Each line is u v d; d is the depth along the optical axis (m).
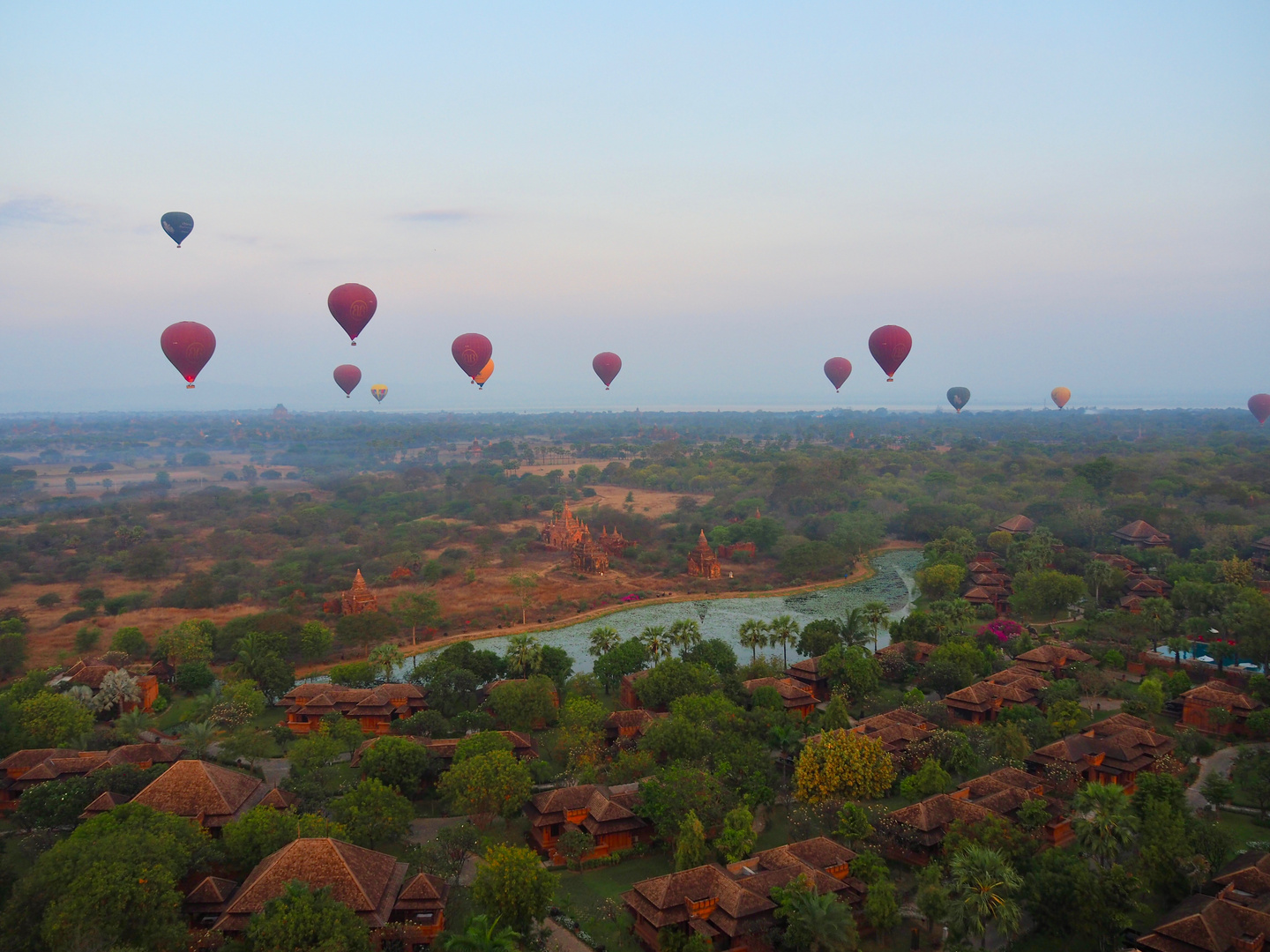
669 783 67.88
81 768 75.12
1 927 49.03
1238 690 92.19
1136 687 101.25
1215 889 56.62
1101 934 52.78
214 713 89.50
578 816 68.94
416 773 74.50
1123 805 57.09
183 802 65.56
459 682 97.44
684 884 56.69
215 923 54.12
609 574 184.12
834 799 69.25
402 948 52.94
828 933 51.00
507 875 53.41
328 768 77.31
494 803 67.62
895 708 92.75
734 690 95.38
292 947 46.25
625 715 88.00
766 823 71.00
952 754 75.44
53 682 97.44
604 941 56.00
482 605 157.62
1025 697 93.62
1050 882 54.59
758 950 54.53
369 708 93.69
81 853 51.66
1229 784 73.69
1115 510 195.00
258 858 58.47
